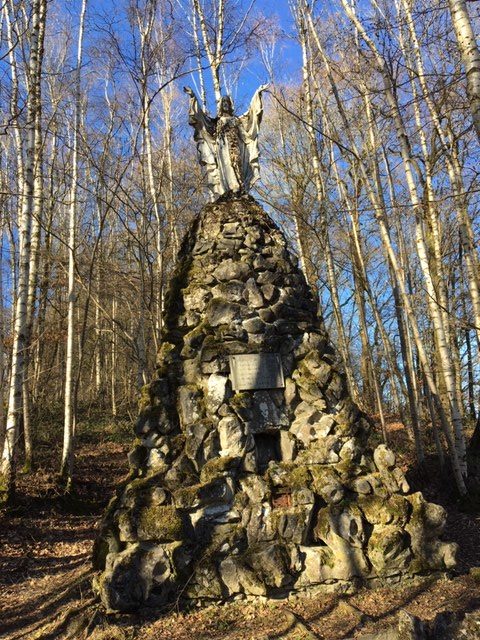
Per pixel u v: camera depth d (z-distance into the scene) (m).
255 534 5.82
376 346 21.00
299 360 6.83
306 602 5.56
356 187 12.89
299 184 15.25
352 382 15.51
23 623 5.43
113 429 18.17
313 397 6.54
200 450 6.14
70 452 11.13
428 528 6.06
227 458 6.04
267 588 5.59
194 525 5.76
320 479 6.11
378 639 4.43
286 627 5.04
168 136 15.95
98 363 22.14
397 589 5.77
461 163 12.00
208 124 8.80
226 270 7.05
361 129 13.17
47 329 15.43
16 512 9.12
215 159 8.64
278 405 6.56
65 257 14.40
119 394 23.86
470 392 19.45
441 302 11.49
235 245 7.29
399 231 14.56
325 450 6.33
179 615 5.31
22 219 9.81
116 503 5.84
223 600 5.54
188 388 6.39
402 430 16.66
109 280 15.15
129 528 5.56
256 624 5.15
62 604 5.66
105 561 5.58
